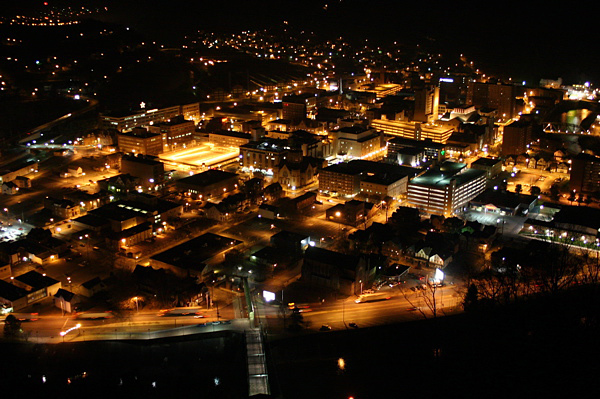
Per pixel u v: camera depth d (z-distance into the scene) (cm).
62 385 19462
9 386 19325
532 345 17312
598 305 18000
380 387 18375
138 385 19512
